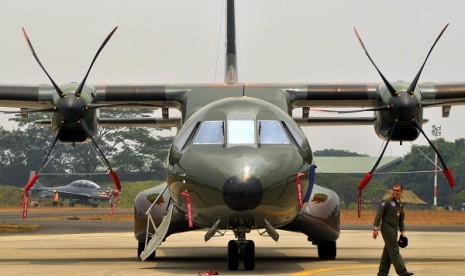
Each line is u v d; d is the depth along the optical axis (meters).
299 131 55.53
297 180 51.69
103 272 54.16
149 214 59.12
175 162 53.84
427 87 67.62
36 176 62.62
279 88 66.25
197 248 84.81
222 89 65.31
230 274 51.88
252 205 49.31
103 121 69.75
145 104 66.81
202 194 50.81
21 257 69.06
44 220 170.62
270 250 81.44
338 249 81.94
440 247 85.38
